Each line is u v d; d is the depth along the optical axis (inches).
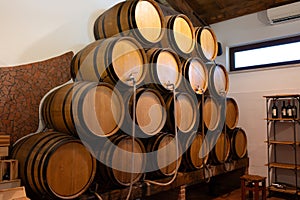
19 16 112.7
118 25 119.2
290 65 172.1
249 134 187.3
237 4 181.9
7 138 89.9
